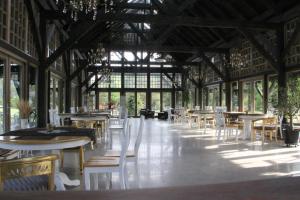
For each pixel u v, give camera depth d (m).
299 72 9.09
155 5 13.14
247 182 1.05
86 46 12.77
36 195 0.93
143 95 21.97
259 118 8.23
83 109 12.80
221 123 9.02
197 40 15.59
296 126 8.67
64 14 8.87
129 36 18.27
